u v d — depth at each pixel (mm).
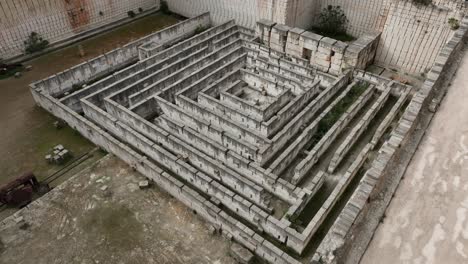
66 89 26297
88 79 27531
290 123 20656
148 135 21422
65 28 32219
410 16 25047
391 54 27406
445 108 15656
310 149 20484
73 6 31938
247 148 19031
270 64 26578
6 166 20109
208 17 35281
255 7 30875
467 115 15289
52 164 20266
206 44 30234
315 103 22234
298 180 18391
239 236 15656
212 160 18344
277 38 28812
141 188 18641
